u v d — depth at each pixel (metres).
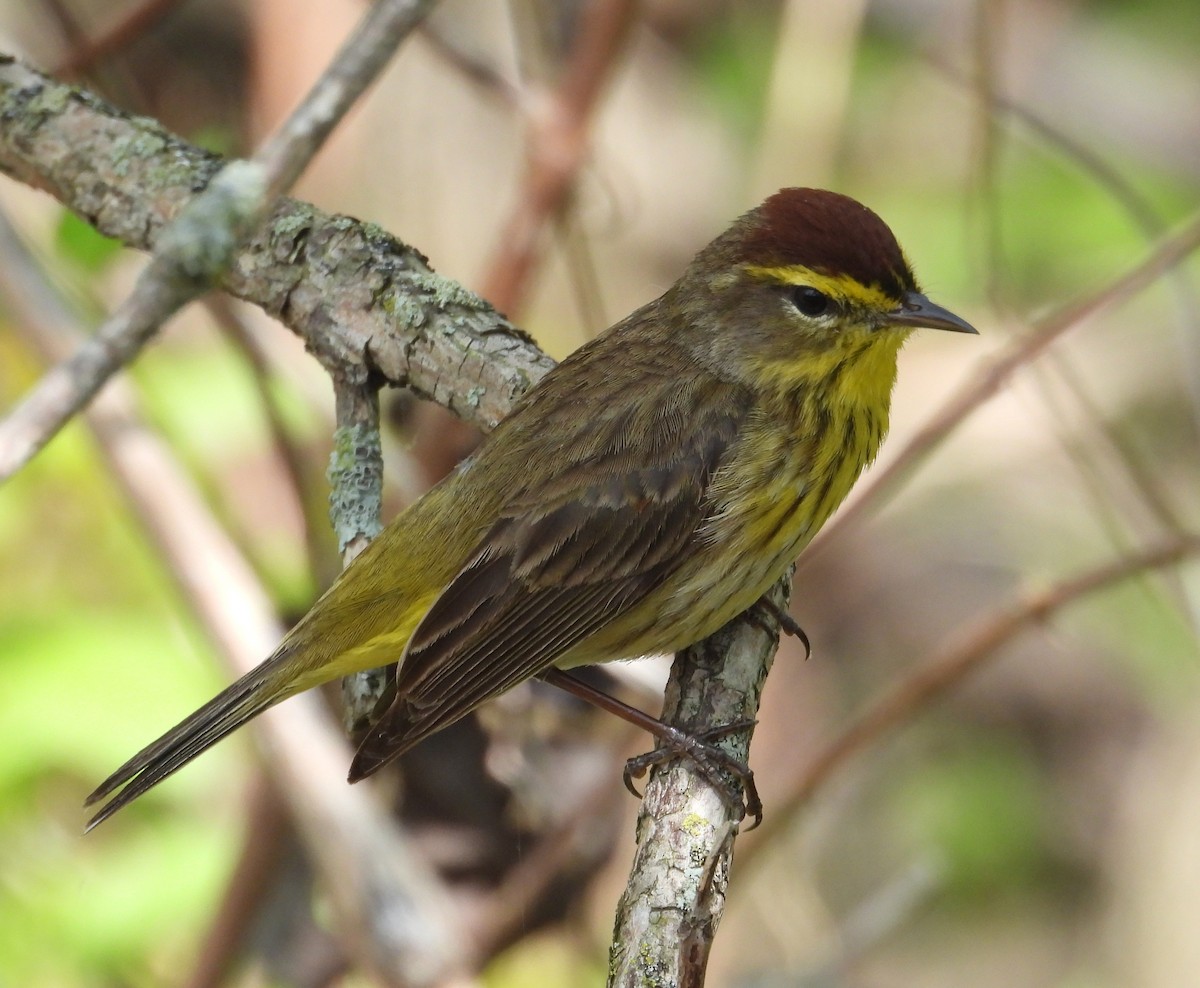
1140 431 15.87
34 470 11.66
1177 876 15.14
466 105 15.00
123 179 9.35
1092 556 15.89
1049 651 15.92
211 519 9.73
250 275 9.20
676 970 7.02
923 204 16.52
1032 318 14.91
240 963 10.37
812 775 10.79
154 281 5.09
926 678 10.69
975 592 15.92
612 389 9.02
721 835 7.52
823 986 11.30
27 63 9.85
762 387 9.05
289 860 10.70
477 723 10.05
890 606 15.98
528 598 8.73
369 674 9.36
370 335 9.01
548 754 10.19
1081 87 17.08
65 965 10.52
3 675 10.86
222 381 11.84
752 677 8.70
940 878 12.98
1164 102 17.08
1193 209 16.42
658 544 8.80
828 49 14.85
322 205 14.45
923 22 17.20
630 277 16.34
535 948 11.38
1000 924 15.14
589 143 12.10
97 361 4.98
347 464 8.99
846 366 9.09
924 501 16.38
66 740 10.69
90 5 15.32
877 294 9.02
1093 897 15.25
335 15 13.04
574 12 13.83
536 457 8.82
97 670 10.92
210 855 10.83
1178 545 10.70
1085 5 17.61
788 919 12.92
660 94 17.00
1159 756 15.57
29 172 9.55
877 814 15.28
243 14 15.98
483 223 14.80
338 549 9.35
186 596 9.59
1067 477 16.09
